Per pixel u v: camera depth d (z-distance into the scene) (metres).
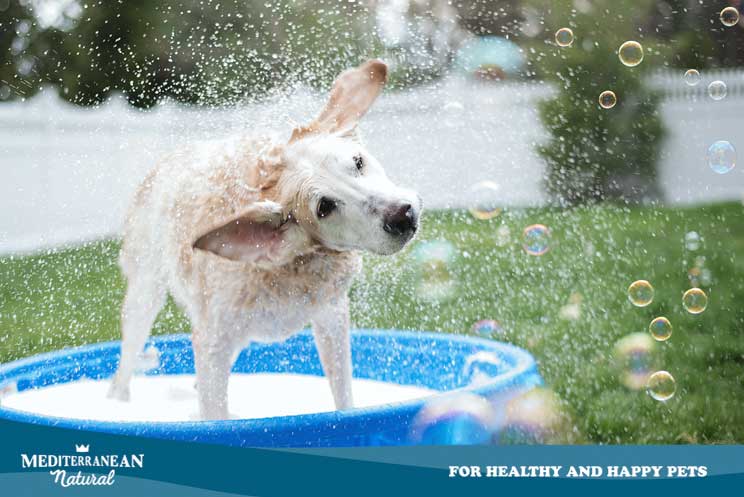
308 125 3.72
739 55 14.48
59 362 5.20
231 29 9.70
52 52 11.57
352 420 3.47
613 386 5.38
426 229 9.84
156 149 7.66
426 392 4.92
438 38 12.12
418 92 12.15
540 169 12.30
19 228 10.21
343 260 3.74
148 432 3.54
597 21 12.35
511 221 11.03
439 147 12.16
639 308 7.30
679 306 7.32
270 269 3.63
